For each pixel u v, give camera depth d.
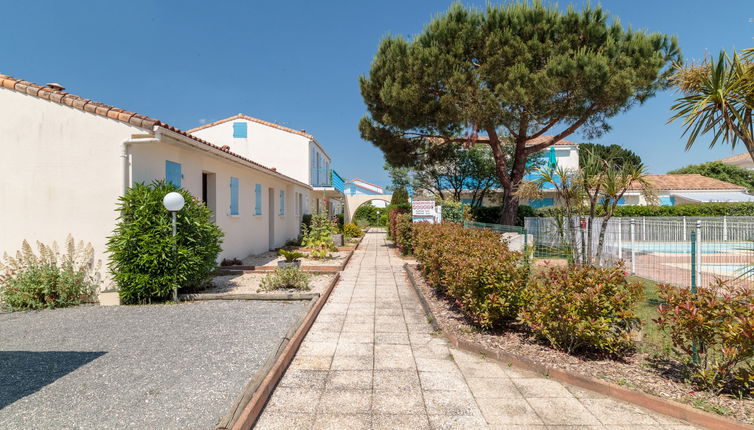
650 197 7.40
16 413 2.94
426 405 3.19
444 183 25.05
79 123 6.73
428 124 13.64
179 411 2.96
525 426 2.88
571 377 3.58
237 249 11.46
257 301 6.65
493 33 11.58
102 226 6.68
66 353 4.19
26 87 6.73
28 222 6.78
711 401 3.08
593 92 10.75
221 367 3.79
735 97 4.87
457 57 12.06
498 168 15.05
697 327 3.29
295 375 3.76
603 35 11.66
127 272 6.25
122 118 6.55
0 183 6.82
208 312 5.87
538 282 4.74
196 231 6.85
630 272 9.27
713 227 9.98
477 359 4.17
